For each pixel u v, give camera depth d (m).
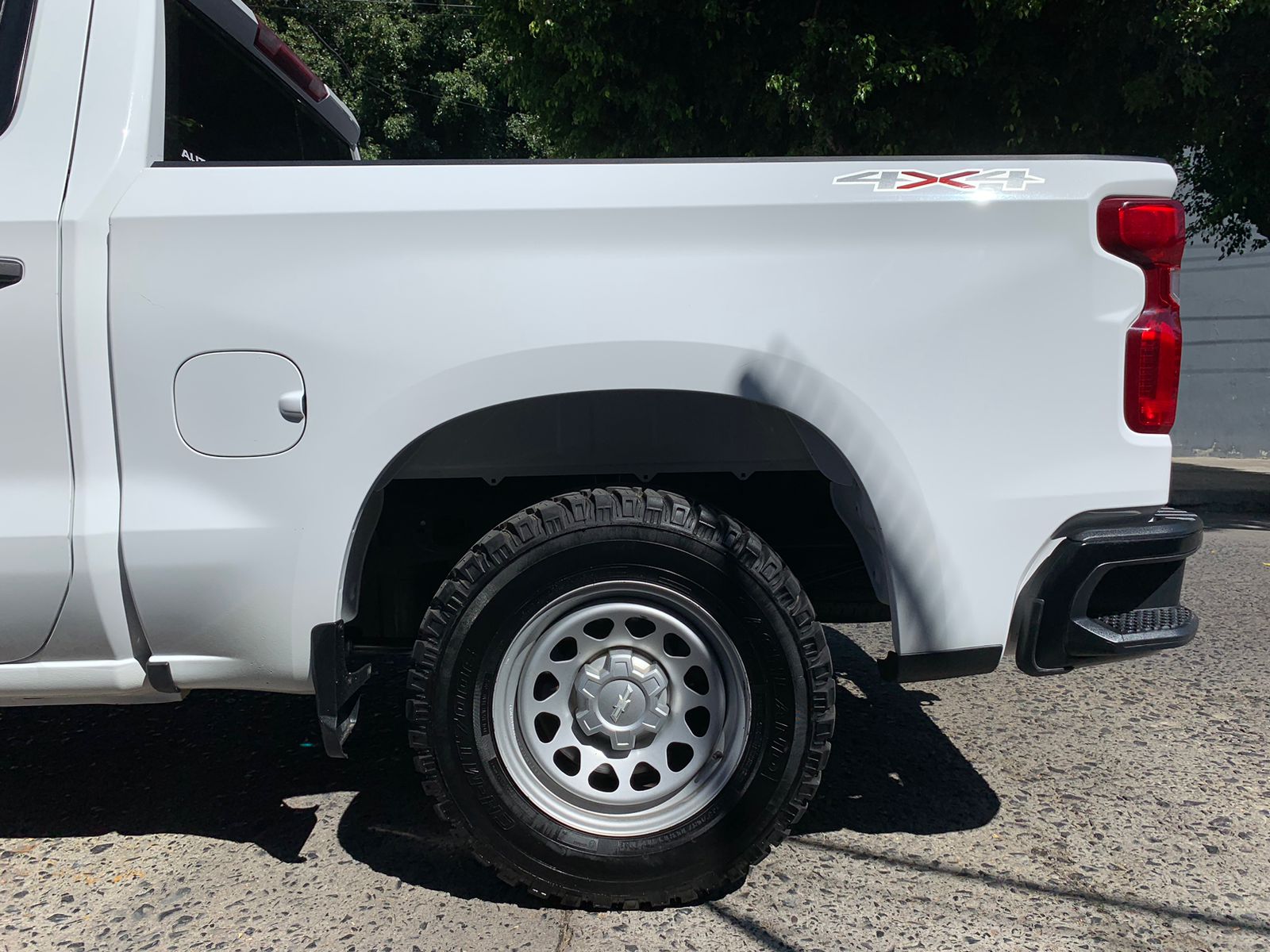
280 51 2.70
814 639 1.96
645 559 1.94
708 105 7.74
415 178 1.93
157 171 1.94
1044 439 1.98
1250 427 11.94
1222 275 11.91
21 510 1.89
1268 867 2.24
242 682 2.01
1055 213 1.96
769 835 1.97
